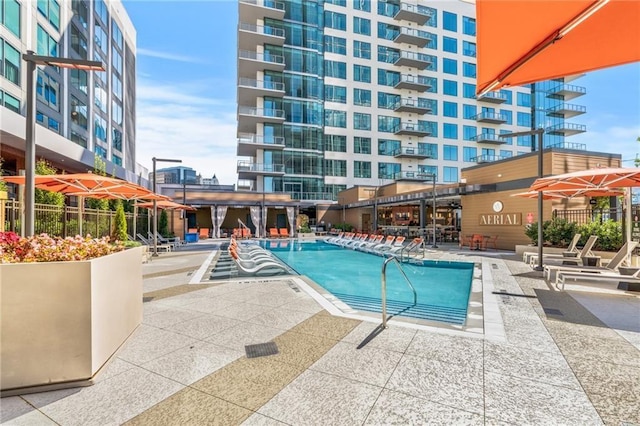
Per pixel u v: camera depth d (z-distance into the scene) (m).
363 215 33.38
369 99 41.34
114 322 3.61
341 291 8.01
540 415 2.50
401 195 24.16
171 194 35.88
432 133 43.38
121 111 36.75
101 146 30.78
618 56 2.79
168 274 9.14
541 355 3.59
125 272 4.00
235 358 3.54
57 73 22.83
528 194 11.41
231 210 34.97
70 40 24.77
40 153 16.38
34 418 2.50
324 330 4.42
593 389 2.87
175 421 2.45
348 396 2.78
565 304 5.82
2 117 13.02
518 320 4.87
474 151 45.16
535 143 47.22
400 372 3.20
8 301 2.82
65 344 2.93
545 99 48.00
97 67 5.59
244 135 38.22
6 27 17.56
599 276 6.93
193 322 4.76
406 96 42.66
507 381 3.02
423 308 6.14
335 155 39.75
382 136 41.62
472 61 45.84
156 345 3.90
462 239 18.66
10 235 3.49
